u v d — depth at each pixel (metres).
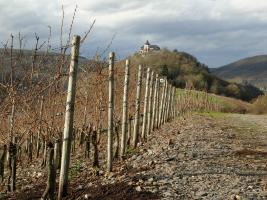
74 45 11.00
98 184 12.43
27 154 18.61
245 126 34.88
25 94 12.73
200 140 22.06
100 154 19.30
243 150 18.19
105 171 14.68
